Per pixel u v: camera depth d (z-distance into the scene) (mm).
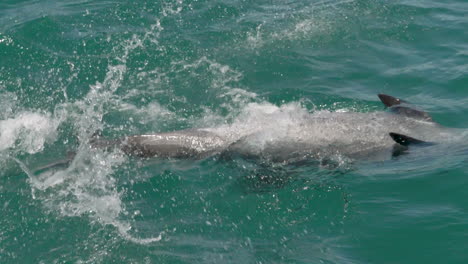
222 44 13031
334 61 12469
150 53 12562
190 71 12008
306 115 10047
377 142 9438
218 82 11664
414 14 14484
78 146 9539
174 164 9219
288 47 12945
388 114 9984
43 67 11906
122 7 14438
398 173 8766
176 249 7309
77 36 13031
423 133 9547
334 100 10953
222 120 10430
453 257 6867
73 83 11477
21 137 9758
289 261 7000
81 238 7531
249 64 12297
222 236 7562
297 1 15297
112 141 9414
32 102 10789
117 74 11836
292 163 9281
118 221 7859
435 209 7816
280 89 11398
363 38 13367
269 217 7941
